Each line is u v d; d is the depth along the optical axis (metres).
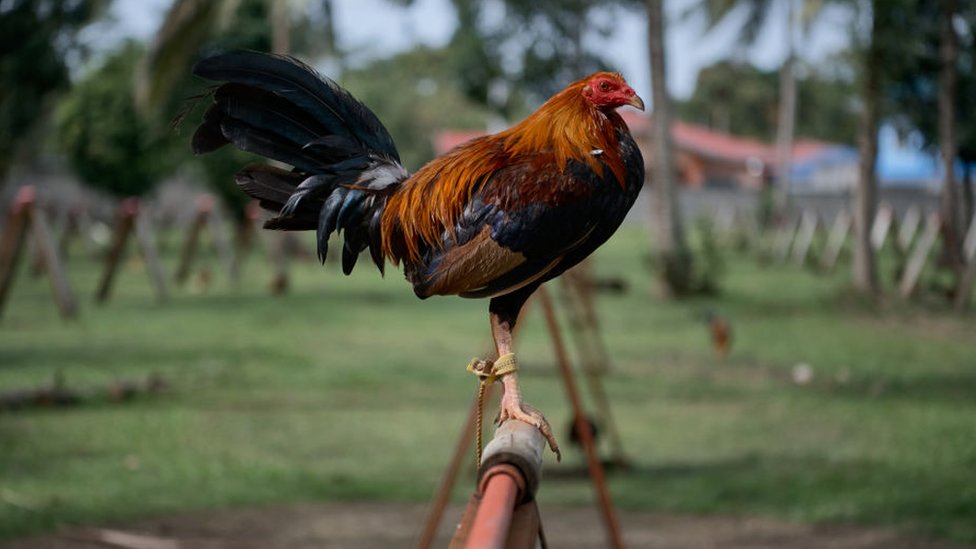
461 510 9.33
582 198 3.27
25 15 32.38
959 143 32.41
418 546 7.21
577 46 41.19
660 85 26.11
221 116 3.76
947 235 24.83
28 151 44.66
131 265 32.97
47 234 19.69
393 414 12.98
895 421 12.56
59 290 19.83
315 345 18.06
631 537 8.55
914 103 32.19
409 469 10.63
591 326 12.47
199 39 21.17
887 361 16.92
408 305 24.66
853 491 9.66
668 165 26.25
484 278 3.29
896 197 53.06
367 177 3.67
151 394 13.55
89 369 15.02
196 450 10.92
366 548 8.16
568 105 3.41
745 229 43.31
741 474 10.40
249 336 18.88
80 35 34.84
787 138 45.91
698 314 21.88
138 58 38.84
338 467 10.59
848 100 75.31
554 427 12.73
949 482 9.83
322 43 29.70
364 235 3.70
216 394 13.80
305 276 32.09
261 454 10.92
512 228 3.25
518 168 3.33
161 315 21.61
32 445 10.83
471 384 14.91
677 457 11.18
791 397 14.13
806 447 11.44
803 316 22.48
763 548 8.17
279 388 14.33
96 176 39.06
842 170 74.00
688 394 14.46
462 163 3.44
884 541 8.25
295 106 3.77
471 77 44.31
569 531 8.77
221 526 8.60
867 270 24.61
